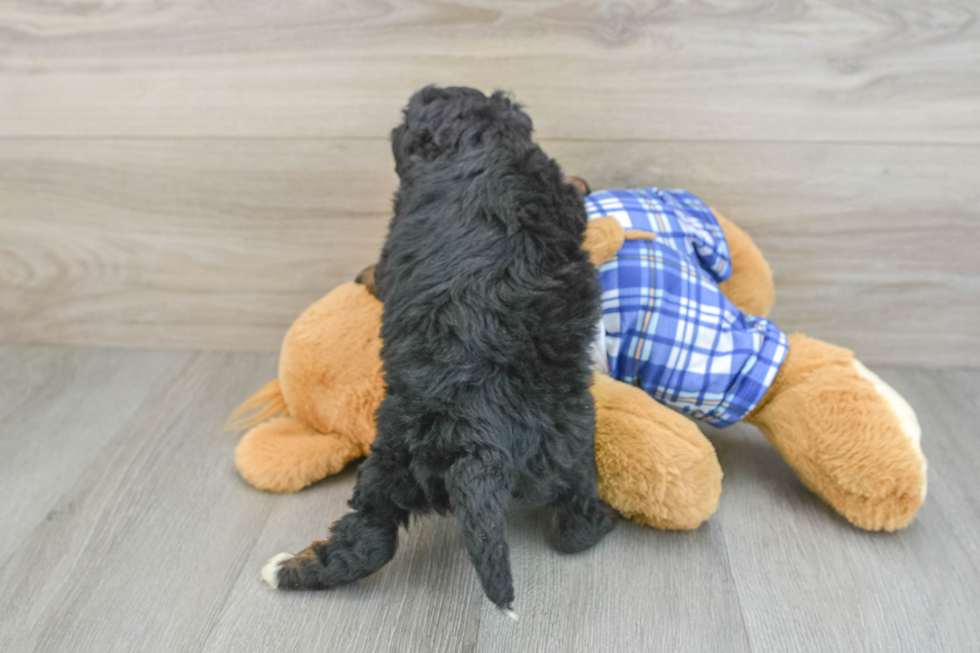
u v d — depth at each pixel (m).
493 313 0.70
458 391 0.69
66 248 1.24
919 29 0.99
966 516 0.90
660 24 1.01
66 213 1.21
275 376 1.23
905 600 0.78
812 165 1.08
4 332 1.33
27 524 0.91
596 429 0.82
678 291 0.87
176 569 0.84
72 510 0.93
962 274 1.14
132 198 1.19
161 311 1.29
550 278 0.72
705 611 0.77
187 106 1.11
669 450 0.81
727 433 1.07
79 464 1.02
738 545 0.86
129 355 1.30
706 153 1.09
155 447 1.05
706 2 0.99
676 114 1.07
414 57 1.06
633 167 1.11
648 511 0.84
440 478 0.69
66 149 1.16
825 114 1.05
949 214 1.10
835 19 0.99
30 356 1.30
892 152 1.06
